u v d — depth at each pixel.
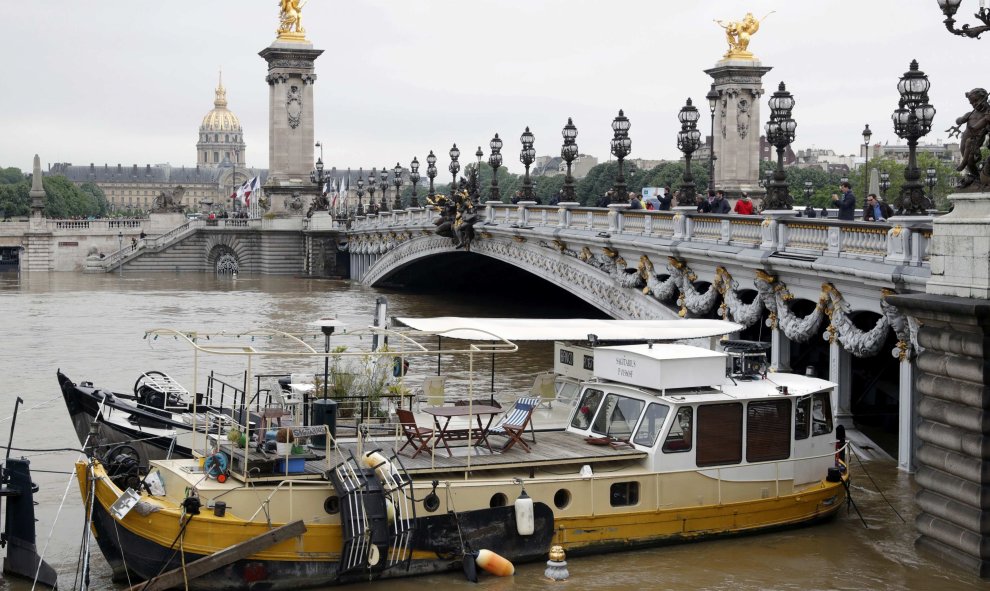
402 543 26.31
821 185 165.38
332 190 196.88
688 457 29.52
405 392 33.34
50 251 148.38
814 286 41.03
